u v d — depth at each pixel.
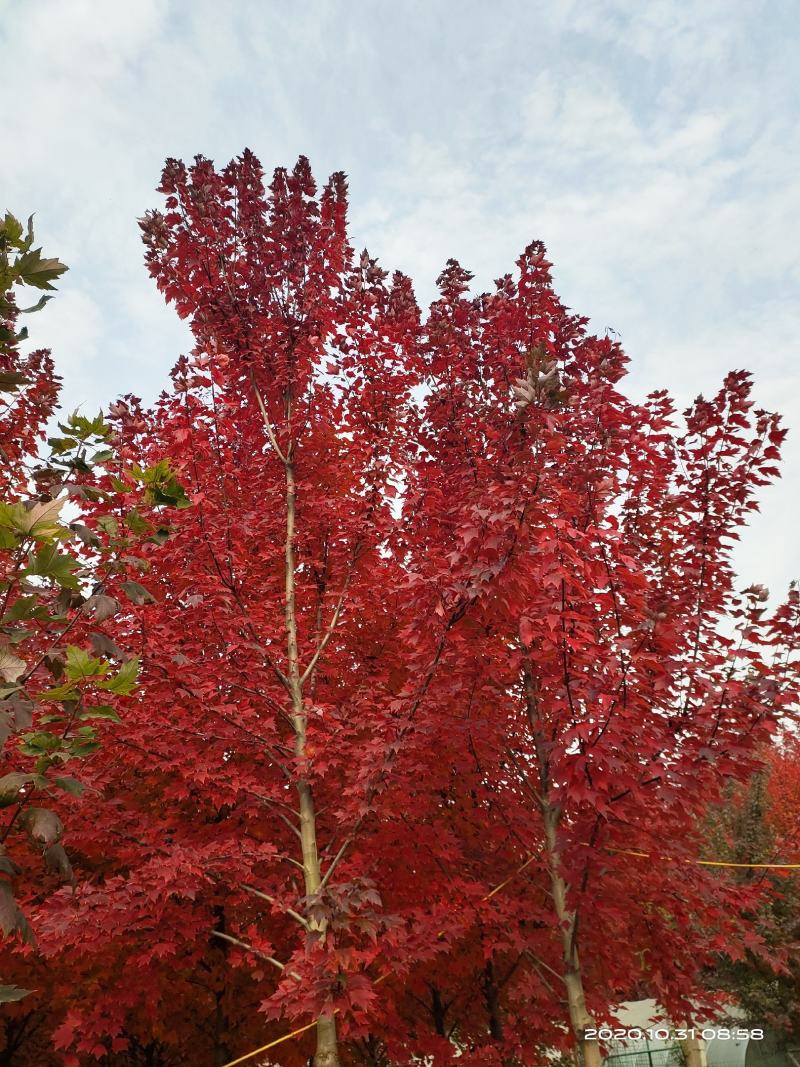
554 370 4.38
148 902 4.45
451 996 7.63
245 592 6.06
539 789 5.81
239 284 6.94
